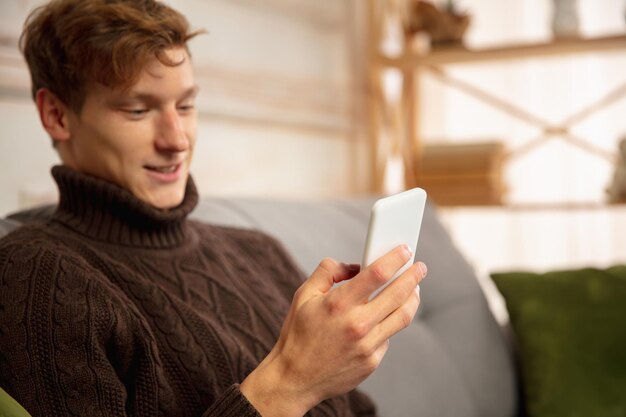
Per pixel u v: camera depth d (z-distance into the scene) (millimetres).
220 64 2092
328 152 2689
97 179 1101
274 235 1647
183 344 1042
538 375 1861
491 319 1999
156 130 1107
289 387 881
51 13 1089
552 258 3420
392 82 3217
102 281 991
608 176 3307
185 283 1140
